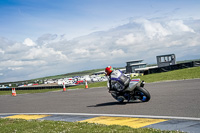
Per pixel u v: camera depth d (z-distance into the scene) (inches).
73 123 246.1
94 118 278.8
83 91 742.5
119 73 348.2
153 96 403.5
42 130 224.8
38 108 447.2
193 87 460.8
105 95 524.4
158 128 195.9
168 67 1293.1
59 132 208.7
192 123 200.7
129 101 373.4
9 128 253.6
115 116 273.9
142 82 354.3
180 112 253.6
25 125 263.0
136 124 221.3
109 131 189.0
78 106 404.8
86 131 199.8
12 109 483.2
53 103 502.9
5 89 2015.3
